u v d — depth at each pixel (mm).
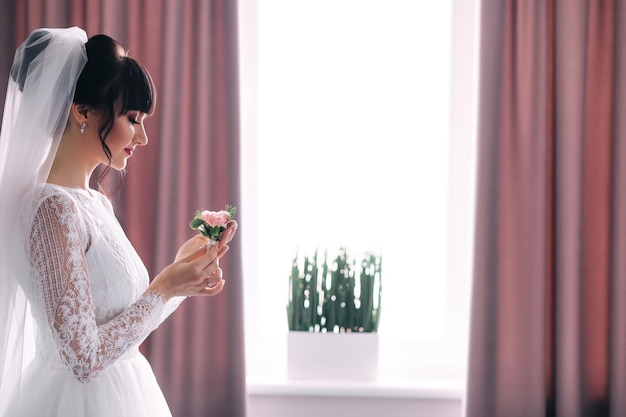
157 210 2545
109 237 1596
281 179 2947
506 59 2525
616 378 2453
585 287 2551
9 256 1466
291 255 2924
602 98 2551
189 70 2578
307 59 2953
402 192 2932
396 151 2934
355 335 2666
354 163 2936
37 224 1431
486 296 2498
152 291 1565
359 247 2906
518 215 2516
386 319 2932
